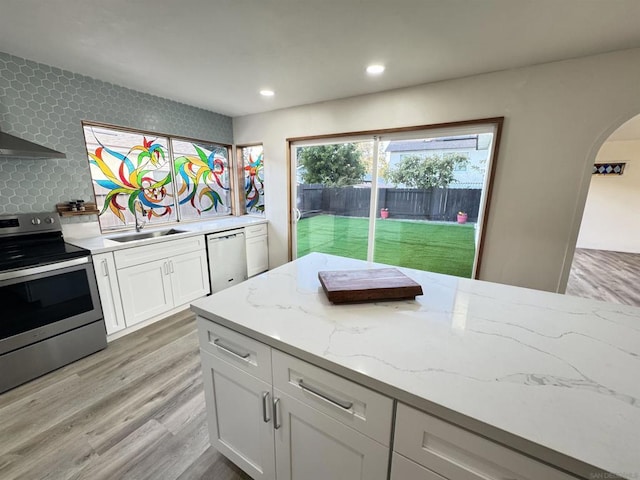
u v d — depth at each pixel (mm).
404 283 1167
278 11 1479
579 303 1117
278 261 3969
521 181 2324
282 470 1023
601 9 1435
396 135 2865
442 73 2320
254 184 4125
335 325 942
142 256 2461
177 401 1699
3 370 1733
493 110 2328
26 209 2182
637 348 815
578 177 2141
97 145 2631
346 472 845
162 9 1455
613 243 5672
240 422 1111
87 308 2094
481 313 1030
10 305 1727
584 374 701
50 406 1647
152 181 3133
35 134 2170
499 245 2504
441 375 695
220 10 1468
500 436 553
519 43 1813
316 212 3654
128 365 2031
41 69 2152
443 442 640
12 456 1348
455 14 1502
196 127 3422
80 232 2523
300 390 871
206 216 3812
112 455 1357
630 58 1879
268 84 2586
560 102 2105
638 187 5379
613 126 1990
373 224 3268
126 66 2197
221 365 1093
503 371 710
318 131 3246
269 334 887
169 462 1331
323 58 2049
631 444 513
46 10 1453
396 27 1633
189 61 2100
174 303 2785
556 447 509
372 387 703
